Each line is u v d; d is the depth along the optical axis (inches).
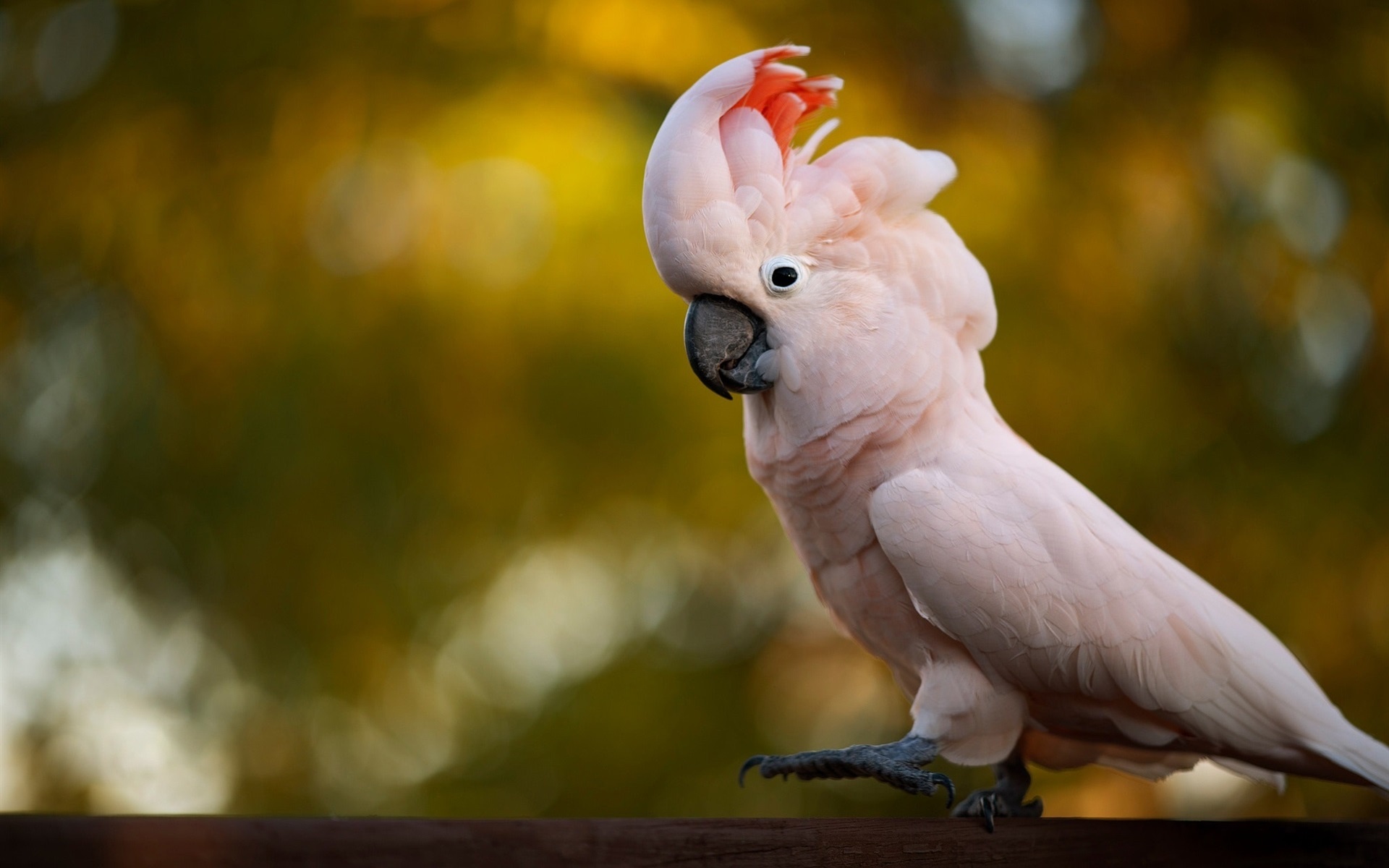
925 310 180.4
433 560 380.2
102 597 386.6
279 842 97.0
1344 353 387.2
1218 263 378.0
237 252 367.6
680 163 172.1
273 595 368.8
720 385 179.8
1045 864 161.8
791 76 183.8
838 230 178.2
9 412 379.6
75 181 374.6
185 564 371.2
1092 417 350.0
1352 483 365.4
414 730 401.1
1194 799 393.1
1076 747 204.7
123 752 387.2
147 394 369.4
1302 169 387.2
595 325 352.2
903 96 380.8
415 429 363.9
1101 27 402.0
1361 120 385.1
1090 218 372.8
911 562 171.8
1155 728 180.9
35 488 378.0
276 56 375.6
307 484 360.5
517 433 363.9
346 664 372.5
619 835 119.2
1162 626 173.9
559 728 397.4
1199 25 396.8
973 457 178.9
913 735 176.7
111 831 90.1
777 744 405.1
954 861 154.0
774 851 134.6
